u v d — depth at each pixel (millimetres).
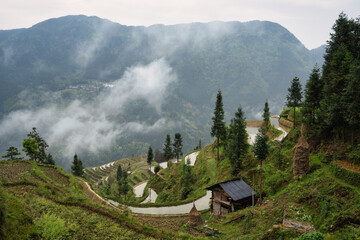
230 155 51719
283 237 21250
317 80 40062
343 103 30344
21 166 58781
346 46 36406
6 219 14273
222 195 38906
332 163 29219
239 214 32781
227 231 29234
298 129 44562
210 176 60719
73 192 42094
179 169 82250
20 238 14469
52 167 65062
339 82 33656
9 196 17969
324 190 25156
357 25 37688
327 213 22016
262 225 26656
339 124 32719
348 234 17281
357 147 28891
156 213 47812
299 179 31516
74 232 20844
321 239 17500
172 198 63500
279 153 42750
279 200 29641
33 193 32594
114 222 25188
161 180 83562
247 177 44844
